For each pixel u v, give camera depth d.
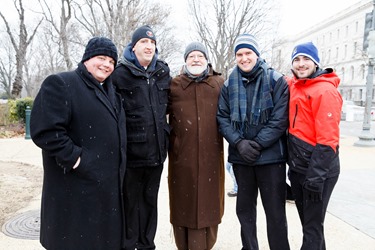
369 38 10.54
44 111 2.39
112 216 2.58
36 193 5.33
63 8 19.27
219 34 18.45
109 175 2.56
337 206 4.79
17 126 13.99
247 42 3.10
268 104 3.06
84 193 2.48
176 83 3.40
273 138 3.00
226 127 3.21
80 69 2.59
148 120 3.07
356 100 56.62
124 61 3.11
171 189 3.43
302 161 2.92
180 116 3.33
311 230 2.95
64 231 2.47
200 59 3.32
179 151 3.34
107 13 18.59
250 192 3.28
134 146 3.06
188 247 3.44
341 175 6.60
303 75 2.94
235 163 3.26
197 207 3.29
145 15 18.75
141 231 3.33
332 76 2.91
